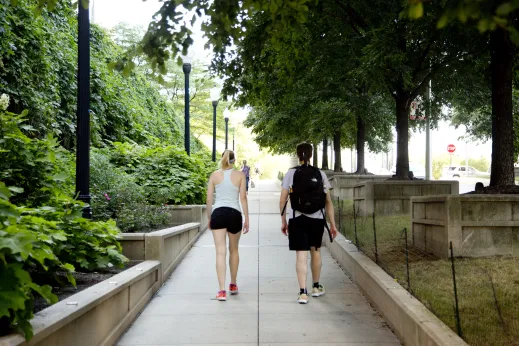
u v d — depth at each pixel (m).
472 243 7.48
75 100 14.76
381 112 22.56
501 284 5.85
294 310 6.50
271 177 104.25
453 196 7.52
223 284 7.06
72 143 14.76
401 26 10.62
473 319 4.82
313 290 7.20
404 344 5.06
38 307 4.40
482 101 16.33
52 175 6.21
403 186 14.12
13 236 3.19
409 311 4.91
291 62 11.61
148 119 23.17
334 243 10.31
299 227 6.87
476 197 7.50
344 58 12.72
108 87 17.69
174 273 8.98
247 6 4.61
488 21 2.39
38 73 12.01
